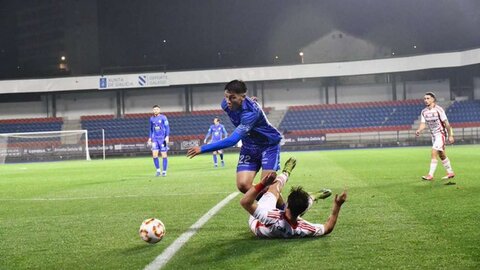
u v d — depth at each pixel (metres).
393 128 39.34
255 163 6.32
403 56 38.88
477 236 5.15
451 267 4.03
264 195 5.37
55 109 42.91
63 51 41.47
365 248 4.75
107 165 25.61
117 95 42.91
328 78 42.84
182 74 40.56
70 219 7.34
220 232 5.84
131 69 42.22
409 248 4.70
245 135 5.58
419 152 26.84
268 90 43.56
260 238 5.38
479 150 26.00
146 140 39.91
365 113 40.75
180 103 43.75
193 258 4.58
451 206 7.25
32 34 41.38
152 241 5.15
